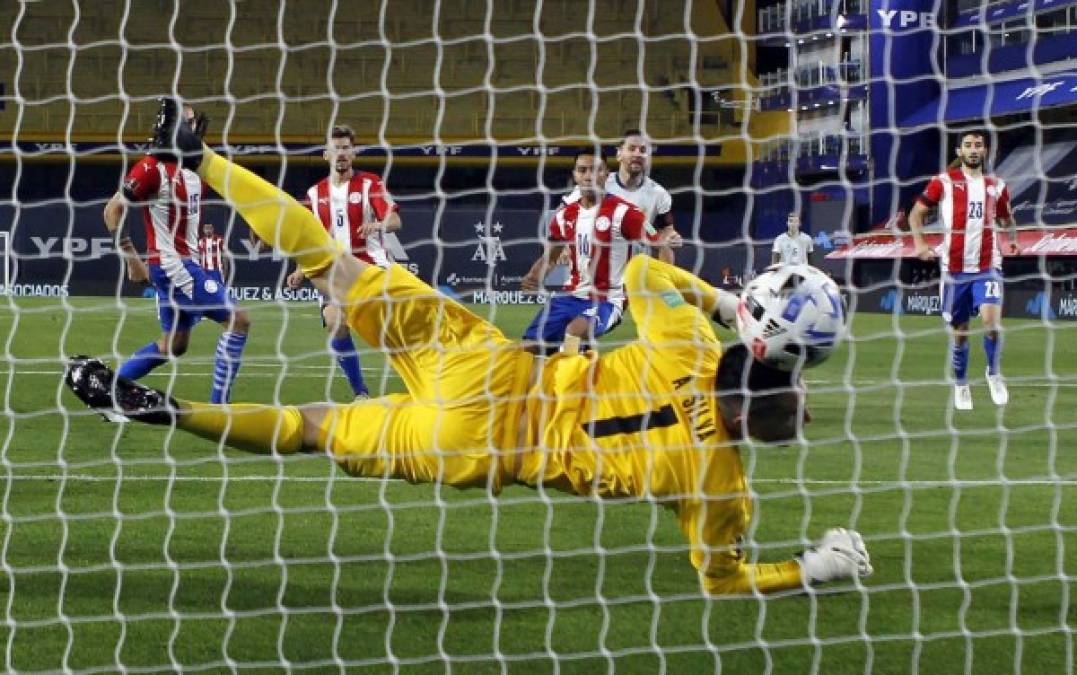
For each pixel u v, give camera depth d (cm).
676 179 8475
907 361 4269
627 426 1116
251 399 3127
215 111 8575
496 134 8469
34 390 3155
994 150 1395
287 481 1920
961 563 1473
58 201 1619
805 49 7419
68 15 8556
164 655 1127
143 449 2223
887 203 7044
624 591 1345
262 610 1250
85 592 1307
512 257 8088
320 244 1212
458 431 1138
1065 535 1609
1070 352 4762
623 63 8444
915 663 1107
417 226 8112
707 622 1199
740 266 7875
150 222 2475
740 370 1085
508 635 1203
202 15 8619
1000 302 2986
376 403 1184
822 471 2086
